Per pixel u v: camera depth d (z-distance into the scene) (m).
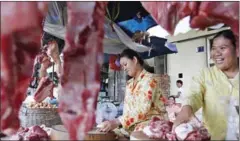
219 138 1.35
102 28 0.89
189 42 4.16
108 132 1.41
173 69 4.46
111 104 3.39
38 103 2.28
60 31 2.47
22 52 0.86
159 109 1.69
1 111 0.85
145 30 2.86
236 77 1.35
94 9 0.87
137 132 1.33
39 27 0.86
